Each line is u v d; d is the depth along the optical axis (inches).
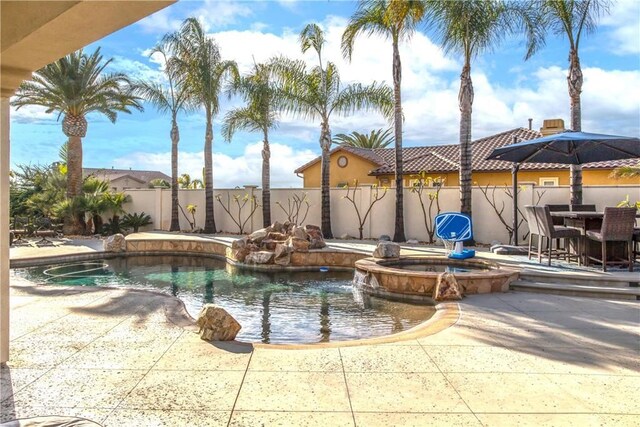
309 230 553.9
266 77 749.9
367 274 375.9
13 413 131.0
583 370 164.9
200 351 187.5
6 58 167.0
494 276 319.6
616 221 331.0
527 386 150.3
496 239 623.2
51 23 138.0
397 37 624.1
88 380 156.0
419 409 133.6
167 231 870.4
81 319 238.8
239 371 164.7
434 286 327.3
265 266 498.3
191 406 136.0
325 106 703.1
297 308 319.6
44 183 938.7
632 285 309.1
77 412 131.8
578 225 381.4
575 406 135.2
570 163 462.6
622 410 132.6
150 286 409.7
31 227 756.0
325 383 153.4
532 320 237.9
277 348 192.4
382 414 130.5
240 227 819.4
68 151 831.1
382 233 700.7
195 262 569.9
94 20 136.3
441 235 429.7
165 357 179.9
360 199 716.0
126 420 126.9
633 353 184.1
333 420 127.0
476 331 217.0
